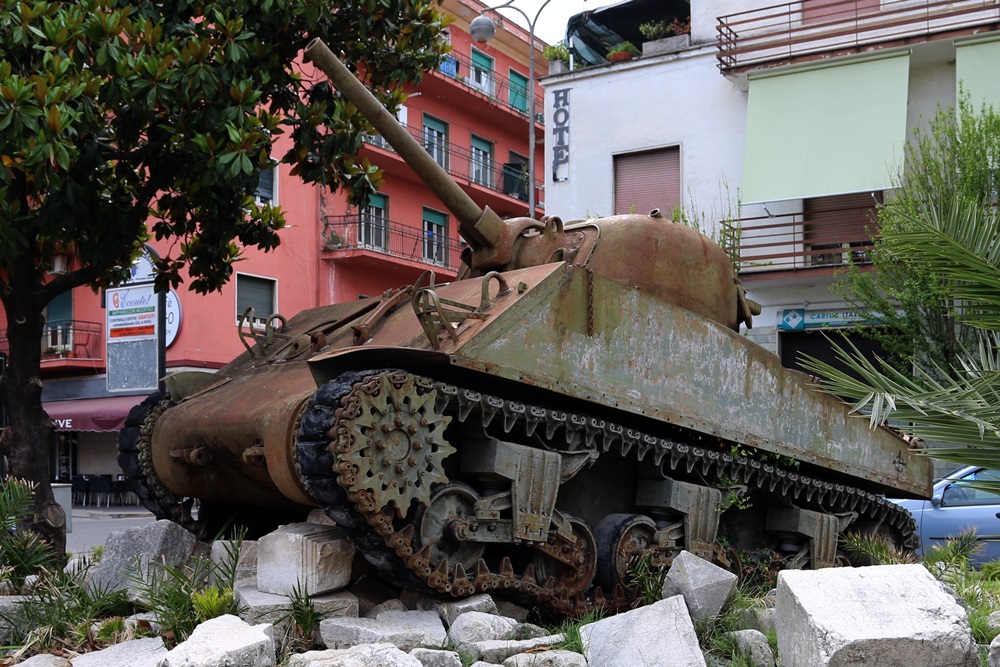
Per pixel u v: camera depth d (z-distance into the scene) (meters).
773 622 6.90
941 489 13.48
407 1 10.87
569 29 26.84
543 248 8.84
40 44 8.45
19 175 9.08
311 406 6.38
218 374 9.30
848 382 6.48
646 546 8.48
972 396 6.18
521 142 37.88
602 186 22.59
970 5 19.66
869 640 4.63
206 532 9.31
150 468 8.95
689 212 21.48
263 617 6.31
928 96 19.59
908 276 16.11
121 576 7.30
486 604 6.89
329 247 29.23
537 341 7.15
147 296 12.47
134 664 5.69
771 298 20.47
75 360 27.19
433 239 33.50
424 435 6.59
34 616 6.78
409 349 6.53
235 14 9.52
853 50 19.31
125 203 9.93
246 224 10.70
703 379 8.68
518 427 7.66
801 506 10.80
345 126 10.35
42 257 10.14
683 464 8.98
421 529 6.80
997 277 6.45
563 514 7.70
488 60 36.16
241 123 9.02
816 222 20.17
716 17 21.23
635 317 8.02
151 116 8.95
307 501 7.15
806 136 19.33
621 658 5.71
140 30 8.76
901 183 17.31
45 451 9.20
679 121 21.86
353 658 5.23
